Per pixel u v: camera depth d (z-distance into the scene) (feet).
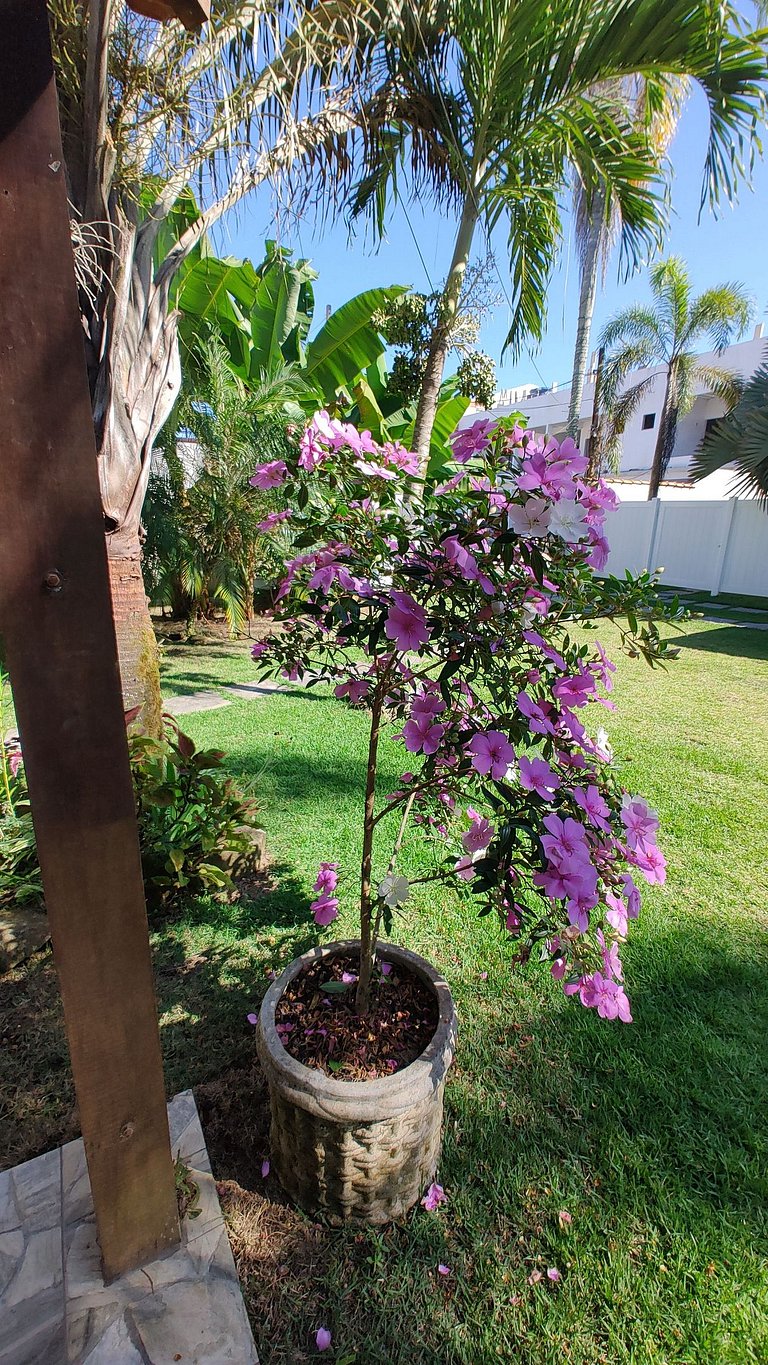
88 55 6.00
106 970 3.05
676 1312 3.69
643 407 62.34
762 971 6.56
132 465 8.41
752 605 31.24
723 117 10.92
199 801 7.73
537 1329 3.62
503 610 3.47
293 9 5.92
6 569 2.42
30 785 2.65
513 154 11.78
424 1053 4.04
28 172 2.20
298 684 17.79
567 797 3.64
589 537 3.75
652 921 7.34
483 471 3.70
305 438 3.94
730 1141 4.71
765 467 25.94
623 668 19.33
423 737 3.98
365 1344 3.54
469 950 6.74
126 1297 3.55
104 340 7.76
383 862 8.34
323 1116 3.66
